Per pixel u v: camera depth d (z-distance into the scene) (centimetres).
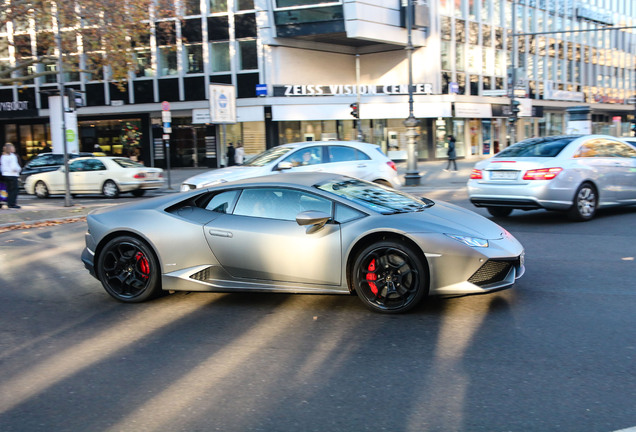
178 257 554
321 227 518
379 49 3606
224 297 590
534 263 713
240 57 3328
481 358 406
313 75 3456
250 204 553
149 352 441
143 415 335
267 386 370
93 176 2069
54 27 2031
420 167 3155
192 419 327
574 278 630
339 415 327
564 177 981
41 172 2214
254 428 314
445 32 3634
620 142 1112
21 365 423
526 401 337
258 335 471
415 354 417
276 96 3278
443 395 348
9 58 3600
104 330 500
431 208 562
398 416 323
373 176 1214
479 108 3856
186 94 3441
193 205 575
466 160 3747
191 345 454
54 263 825
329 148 1208
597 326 468
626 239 855
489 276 498
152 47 3447
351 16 3150
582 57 5122
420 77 3581
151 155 3641
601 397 340
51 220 1355
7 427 325
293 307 546
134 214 577
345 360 411
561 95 4791
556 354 410
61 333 496
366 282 512
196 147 3559
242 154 2658
